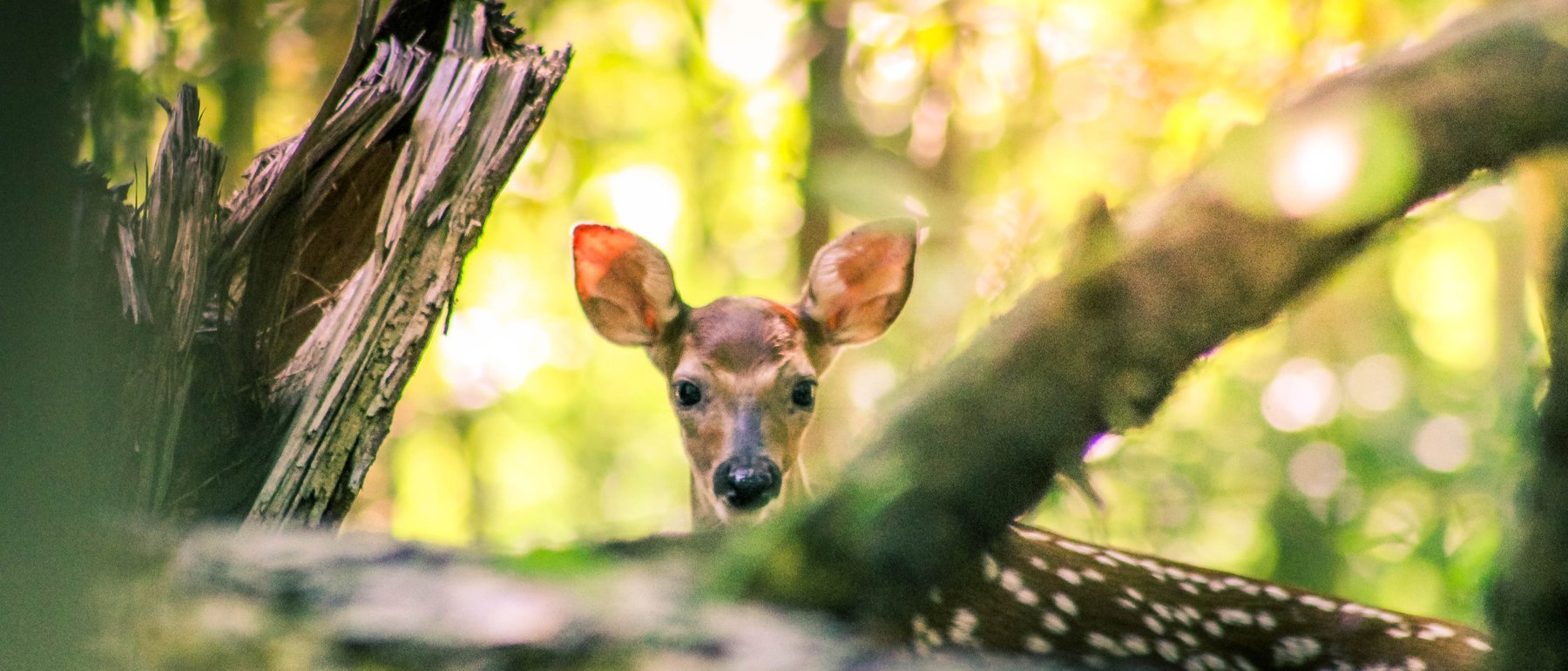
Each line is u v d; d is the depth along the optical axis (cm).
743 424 539
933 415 210
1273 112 223
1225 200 209
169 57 709
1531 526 285
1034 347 207
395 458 1114
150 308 376
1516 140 221
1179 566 473
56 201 191
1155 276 206
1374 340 884
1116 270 206
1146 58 726
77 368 192
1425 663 445
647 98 933
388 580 209
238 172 801
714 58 794
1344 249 214
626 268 587
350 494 411
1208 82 677
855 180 643
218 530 252
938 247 664
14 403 182
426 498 1162
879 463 212
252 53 812
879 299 603
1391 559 815
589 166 911
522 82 426
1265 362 839
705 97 821
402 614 197
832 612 214
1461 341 880
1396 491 836
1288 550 863
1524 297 344
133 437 364
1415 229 244
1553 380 283
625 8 904
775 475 525
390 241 414
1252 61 662
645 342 593
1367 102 216
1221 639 457
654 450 1210
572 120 926
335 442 407
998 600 432
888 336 708
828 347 605
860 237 594
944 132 781
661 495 1205
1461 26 229
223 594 196
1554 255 282
